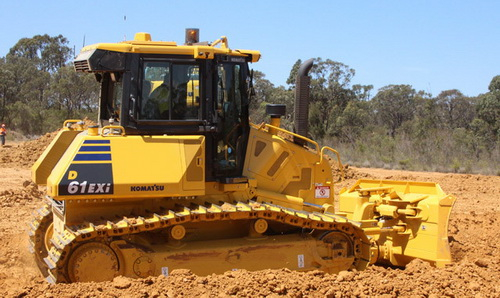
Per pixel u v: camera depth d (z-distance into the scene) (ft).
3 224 36.83
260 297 20.04
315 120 127.13
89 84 159.33
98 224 22.57
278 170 26.84
